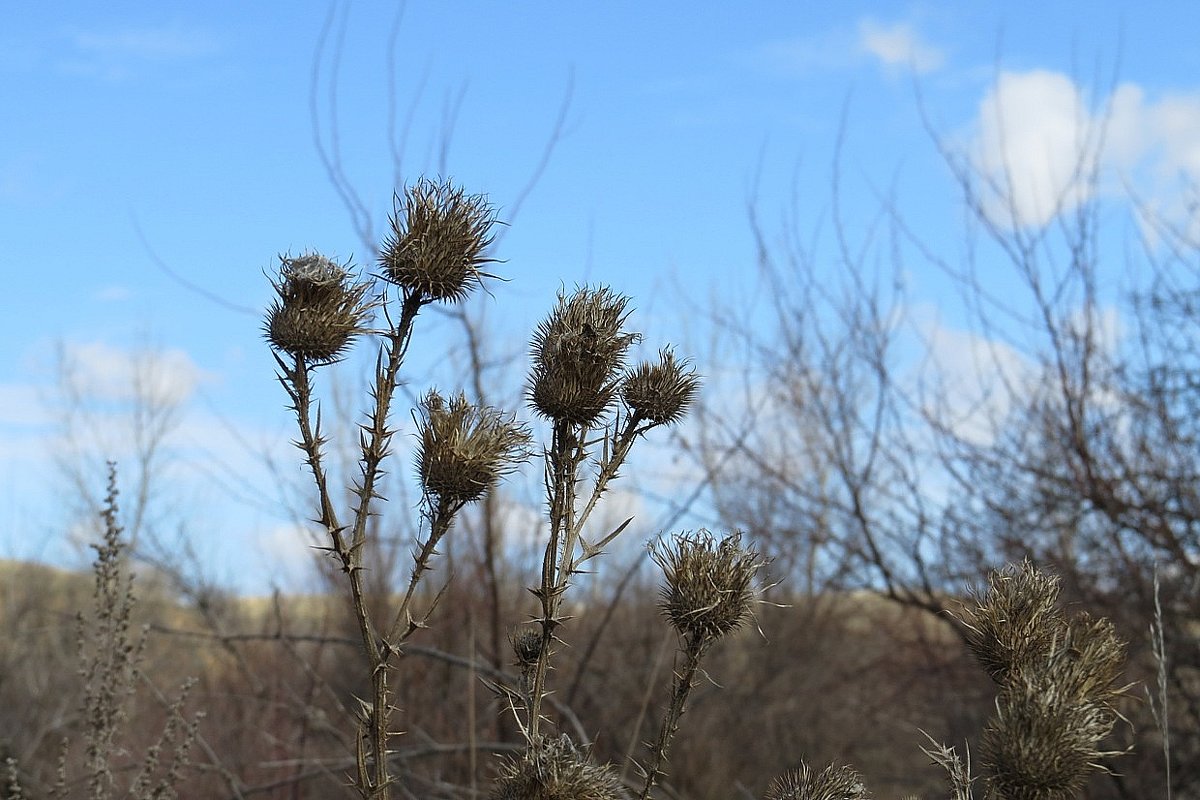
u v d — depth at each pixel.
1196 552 9.75
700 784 12.36
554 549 2.47
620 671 12.18
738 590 2.47
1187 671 9.87
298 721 9.95
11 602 16.33
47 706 11.09
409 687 10.26
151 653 11.44
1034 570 2.52
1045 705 2.14
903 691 12.38
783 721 13.74
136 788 5.23
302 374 2.41
